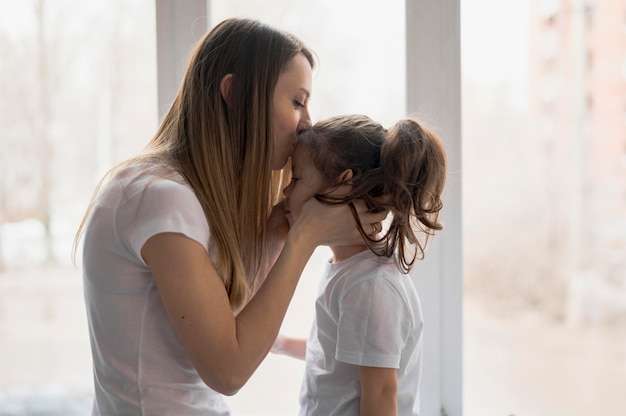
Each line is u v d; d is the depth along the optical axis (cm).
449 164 134
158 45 133
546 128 136
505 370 139
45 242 139
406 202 105
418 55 132
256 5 135
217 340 90
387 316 103
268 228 115
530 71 135
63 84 137
